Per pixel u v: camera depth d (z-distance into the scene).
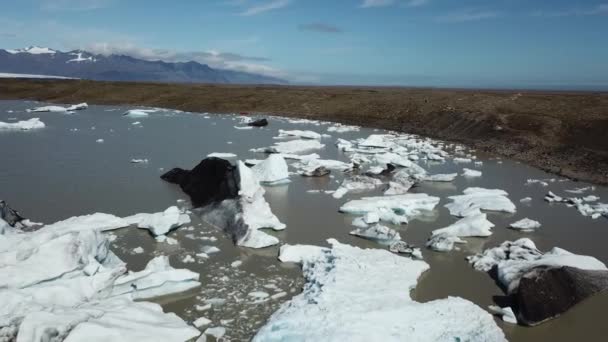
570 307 10.15
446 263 12.73
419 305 9.69
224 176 16.95
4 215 14.07
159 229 13.85
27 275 9.66
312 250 12.81
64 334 8.02
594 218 16.75
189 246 13.43
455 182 22.28
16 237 12.09
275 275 11.71
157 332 8.59
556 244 14.24
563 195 20.20
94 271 10.23
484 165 26.66
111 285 10.20
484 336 8.80
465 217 15.71
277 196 18.94
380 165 23.53
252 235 13.62
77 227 13.97
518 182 22.52
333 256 12.06
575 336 9.29
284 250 12.74
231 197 15.82
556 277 10.50
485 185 21.78
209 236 14.23
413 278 11.32
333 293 9.96
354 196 19.08
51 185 19.59
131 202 17.41
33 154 26.38
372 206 16.78
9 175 21.20
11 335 8.17
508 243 13.52
